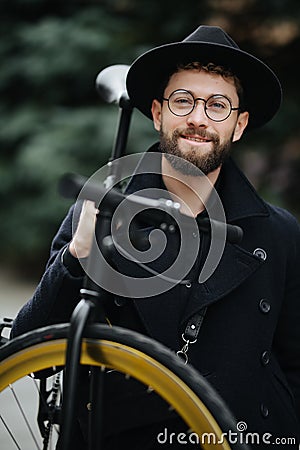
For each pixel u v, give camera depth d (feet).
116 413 10.16
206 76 10.57
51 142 39.11
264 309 10.95
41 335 9.09
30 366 9.14
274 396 11.20
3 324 11.24
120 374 10.04
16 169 41.39
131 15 42.24
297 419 11.61
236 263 10.75
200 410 8.68
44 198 40.24
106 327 8.97
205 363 10.57
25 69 41.55
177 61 10.78
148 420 10.19
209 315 10.72
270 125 38.99
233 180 11.30
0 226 42.09
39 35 40.73
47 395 10.76
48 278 10.26
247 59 10.69
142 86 11.32
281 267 11.42
